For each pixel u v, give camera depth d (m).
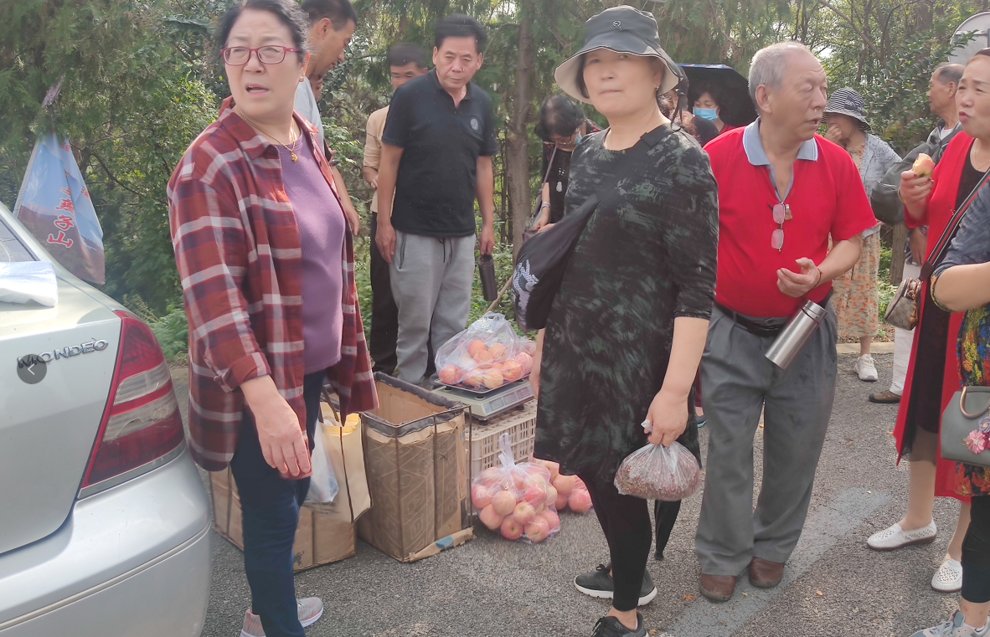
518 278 2.39
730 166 2.76
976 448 2.19
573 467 2.42
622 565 2.54
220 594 2.88
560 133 5.12
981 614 2.52
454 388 3.69
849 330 5.51
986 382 2.26
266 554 2.22
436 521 3.18
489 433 3.47
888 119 10.81
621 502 2.44
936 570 3.12
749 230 2.74
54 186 5.89
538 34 8.45
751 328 2.84
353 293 2.47
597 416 2.37
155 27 6.62
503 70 8.94
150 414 1.90
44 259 2.28
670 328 2.27
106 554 1.73
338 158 9.03
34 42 6.23
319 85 3.88
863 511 3.62
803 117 2.59
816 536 3.40
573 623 2.77
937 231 2.91
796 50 2.61
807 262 2.68
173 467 1.95
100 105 6.55
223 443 2.08
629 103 2.16
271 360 2.04
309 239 2.15
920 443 3.09
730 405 2.85
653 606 2.90
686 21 8.39
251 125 2.08
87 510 1.77
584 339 2.32
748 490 2.94
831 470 4.06
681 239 2.13
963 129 2.67
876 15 14.84
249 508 2.21
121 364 1.85
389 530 3.12
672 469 2.22
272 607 2.27
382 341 4.90
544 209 5.37
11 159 6.49
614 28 2.12
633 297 2.24
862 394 5.24
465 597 2.91
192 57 8.63
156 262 8.08
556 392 2.40
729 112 5.18
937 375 2.90
